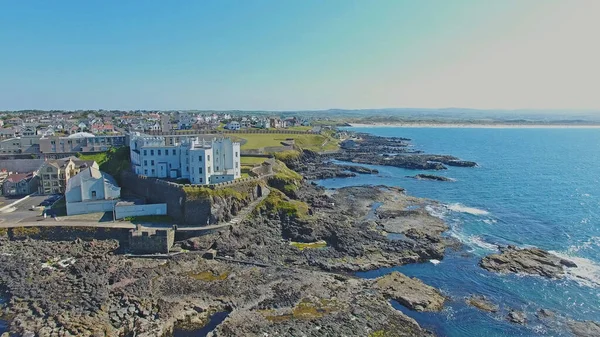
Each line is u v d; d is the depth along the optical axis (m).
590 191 157.38
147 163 119.75
